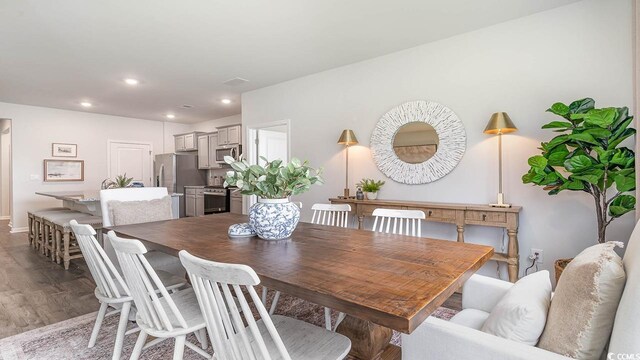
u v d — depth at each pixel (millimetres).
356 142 3691
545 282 1266
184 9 2600
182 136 7570
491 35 2938
